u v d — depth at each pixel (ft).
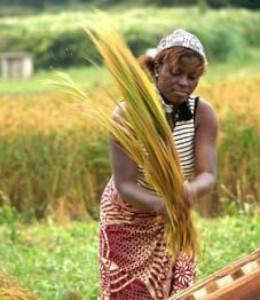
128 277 21.77
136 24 164.96
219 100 59.31
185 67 20.83
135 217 21.53
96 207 51.39
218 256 33.24
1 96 80.74
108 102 31.55
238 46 167.22
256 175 51.93
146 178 20.97
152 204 21.08
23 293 24.88
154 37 160.66
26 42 171.94
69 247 38.42
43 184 52.34
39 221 50.60
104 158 52.13
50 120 54.95
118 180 21.20
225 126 52.39
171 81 20.99
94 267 32.91
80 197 51.70
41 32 172.65
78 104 20.89
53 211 51.13
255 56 168.76
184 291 18.03
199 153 21.75
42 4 213.87
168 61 20.90
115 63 20.59
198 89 64.18
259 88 65.57
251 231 39.09
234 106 56.03
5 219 46.29
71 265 33.40
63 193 51.78
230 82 70.69
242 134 52.08
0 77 161.38
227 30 168.14
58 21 175.01
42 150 52.65
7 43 173.37
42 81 21.42
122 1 203.92
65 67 158.51
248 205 45.83
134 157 20.67
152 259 21.66
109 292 21.98
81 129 52.85
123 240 21.72
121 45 20.68
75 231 42.45
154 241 21.62
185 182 21.13
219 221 44.37
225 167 51.85
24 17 193.67
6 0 215.10
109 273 21.91
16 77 156.76
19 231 42.37
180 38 20.81
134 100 20.58
